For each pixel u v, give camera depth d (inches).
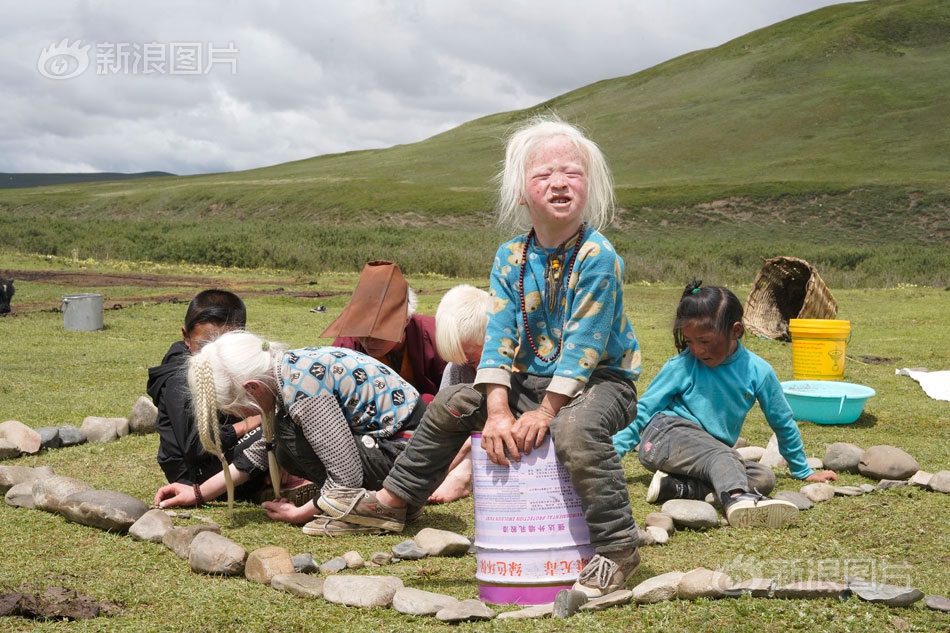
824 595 93.7
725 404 151.1
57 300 475.2
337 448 126.9
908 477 151.7
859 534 121.7
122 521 118.6
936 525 124.1
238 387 124.6
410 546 116.3
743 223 1732.3
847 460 160.7
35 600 90.4
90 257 820.0
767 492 144.7
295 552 116.6
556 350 101.6
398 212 2053.4
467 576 107.8
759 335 387.2
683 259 938.7
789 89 3053.6
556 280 100.9
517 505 96.0
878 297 598.5
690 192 1907.0
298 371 127.2
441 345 142.6
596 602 92.0
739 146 2514.8
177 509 136.6
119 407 213.2
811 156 2252.7
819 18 3868.1
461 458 148.9
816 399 207.5
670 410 153.5
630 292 642.2
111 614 90.9
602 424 95.5
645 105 3314.5
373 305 150.7
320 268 788.0
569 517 96.5
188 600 94.0
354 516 124.3
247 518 132.6
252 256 816.3
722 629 85.7
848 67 3149.6
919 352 335.3
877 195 1768.0
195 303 146.5
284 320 413.4
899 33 3351.4
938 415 216.8
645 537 119.0
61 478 130.6
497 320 102.9
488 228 1855.3
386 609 93.2
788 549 115.3
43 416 201.5
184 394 140.3
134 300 491.8
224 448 140.9
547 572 95.9
